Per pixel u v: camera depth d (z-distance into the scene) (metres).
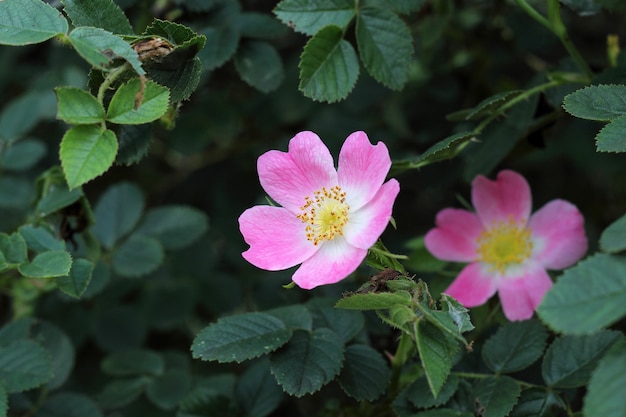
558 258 0.50
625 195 0.64
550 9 0.50
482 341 0.49
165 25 0.44
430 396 0.46
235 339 0.46
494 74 0.60
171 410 0.54
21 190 0.59
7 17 0.43
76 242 0.52
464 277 0.50
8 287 0.54
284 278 0.56
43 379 0.48
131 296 0.60
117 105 0.43
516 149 0.54
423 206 0.59
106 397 0.54
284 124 0.62
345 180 0.46
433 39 0.57
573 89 0.51
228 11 0.52
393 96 0.60
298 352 0.46
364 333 0.49
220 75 0.58
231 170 0.63
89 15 0.45
